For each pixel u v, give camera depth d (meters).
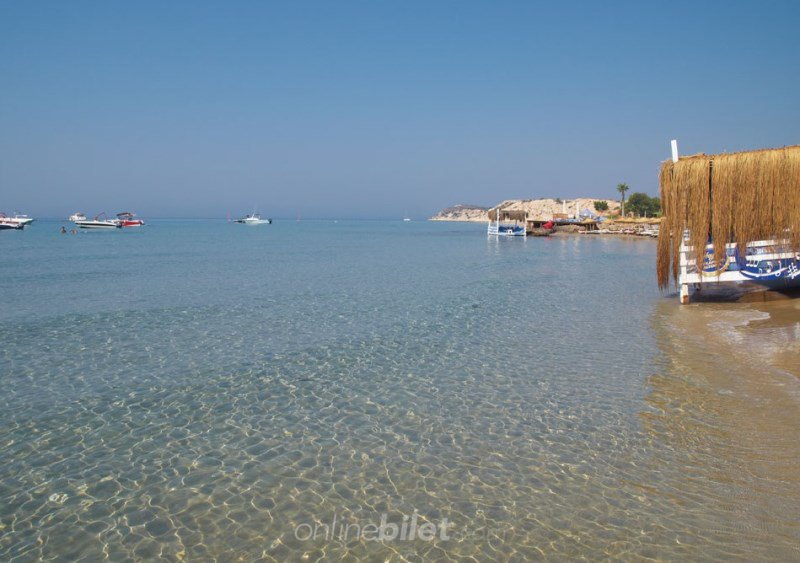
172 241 77.38
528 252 55.19
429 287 26.48
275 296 23.45
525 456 7.86
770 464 7.25
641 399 9.84
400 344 14.66
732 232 18.25
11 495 6.98
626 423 8.81
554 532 6.02
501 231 97.44
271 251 56.38
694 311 17.86
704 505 6.39
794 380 10.32
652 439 8.18
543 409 9.62
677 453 7.69
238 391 10.97
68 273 32.84
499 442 8.35
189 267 37.22
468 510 6.52
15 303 21.48
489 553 5.70
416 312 19.44
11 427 9.15
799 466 7.16
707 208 18.30
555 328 16.30
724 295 20.48
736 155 17.80
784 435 8.07
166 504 6.76
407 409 9.85
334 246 67.56
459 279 30.02
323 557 5.71
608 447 8.01
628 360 12.41
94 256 47.28
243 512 6.57
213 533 6.15
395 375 11.91
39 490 7.11
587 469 7.38
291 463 7.81
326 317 18.59
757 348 12.69
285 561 5.64
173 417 9.60
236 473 7.54
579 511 6.40
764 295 19.23
